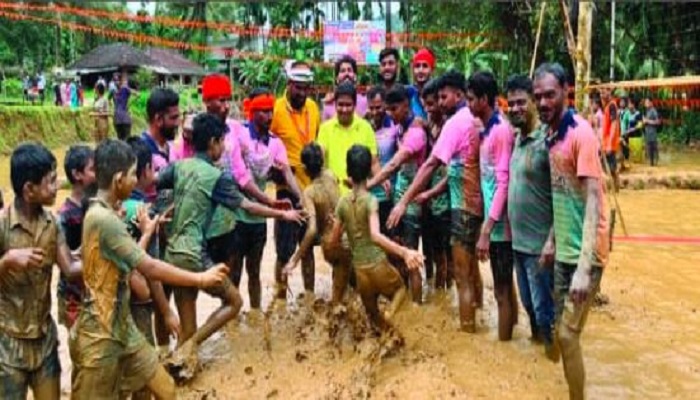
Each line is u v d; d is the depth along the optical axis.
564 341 4.34
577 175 4.48
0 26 44.38
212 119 5.36
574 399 4.40
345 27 20.97
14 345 3.78
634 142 20.23
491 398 4.69
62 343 5.65
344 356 5.38
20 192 3.72
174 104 5.46
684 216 12.56
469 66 25.59
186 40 46.28
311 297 7.03
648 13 24.72
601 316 6.42
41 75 36.25
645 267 8.42
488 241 5.50
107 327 3.77
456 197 5.86
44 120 25.41
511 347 5.61
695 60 24.62
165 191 5.40
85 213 4.13
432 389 4.80
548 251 4.93
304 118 7.11
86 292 3.78
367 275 5.41
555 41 24.00
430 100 6.53
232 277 6.47
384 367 5.21
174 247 5.19
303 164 6.42
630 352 5.53
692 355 5.47
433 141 6.67
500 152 5.47
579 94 10.46
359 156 5.39
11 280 3.72
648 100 21.66
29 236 3.77
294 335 5.89
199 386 4.95
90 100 36.53
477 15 25.72
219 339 5.82
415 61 7.22
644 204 14.06
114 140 3.86
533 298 5.32
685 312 6.57
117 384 3.89
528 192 5.17
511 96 5.11
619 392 4.78
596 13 24.23
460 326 6.01
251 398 4.76
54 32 47.53
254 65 32.62
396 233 6.88
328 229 6.17
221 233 5.82
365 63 21.05
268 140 6.64
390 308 5.49
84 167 4.31
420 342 5.70
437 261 7.18
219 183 5.32
